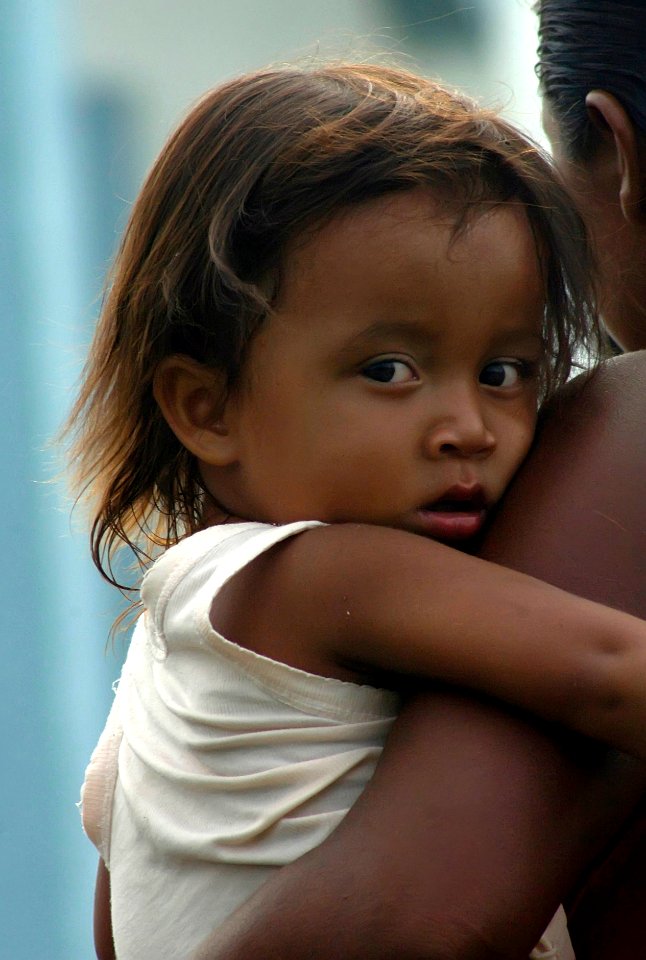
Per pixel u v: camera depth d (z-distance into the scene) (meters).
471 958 4.38
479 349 5.64
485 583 4.91
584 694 4.62
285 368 5.70
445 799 4.60
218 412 5.99
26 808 14.49
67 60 15.58
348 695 5.20
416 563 5.04
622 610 4.95
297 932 4.52
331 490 5.69
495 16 16.50
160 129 15.89
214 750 5.35
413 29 16.55
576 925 5.21
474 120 5.91
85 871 14.64
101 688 14.86
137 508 6.62
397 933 4.41
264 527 5.59
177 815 5.44
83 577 14.73
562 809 4.61
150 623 5.76
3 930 14.42
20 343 14.35
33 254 14.60
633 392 5.56
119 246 6.58
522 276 5.69
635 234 6.11
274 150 5.80
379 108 5.89
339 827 4.74
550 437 5.67
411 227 5.54
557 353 6.04
